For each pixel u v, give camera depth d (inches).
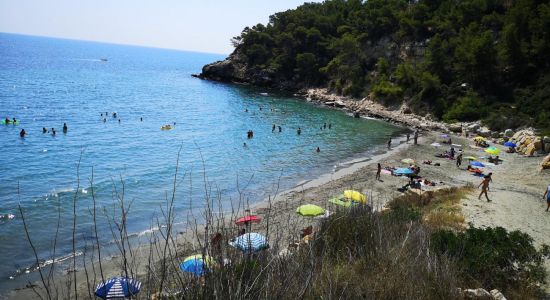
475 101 2736.2
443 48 3216.0
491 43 2898.6
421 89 3166.8
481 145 2020.2
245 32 5211.6
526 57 2795.3
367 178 1349.7
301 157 1691.7
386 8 4252.0
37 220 895.1
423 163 1595.7
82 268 677.3
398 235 391.9
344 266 312.5
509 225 839.7
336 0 5398.6
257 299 208.2
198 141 1915.6
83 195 1079.6
